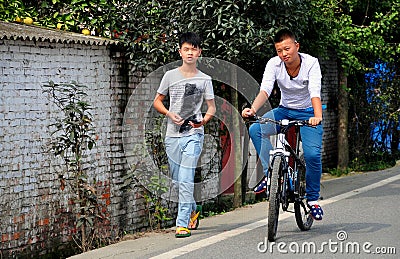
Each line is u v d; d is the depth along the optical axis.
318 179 7.95
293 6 9.88
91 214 8.22
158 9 9.80
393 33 14.22
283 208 7.67
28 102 7.71
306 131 7.88
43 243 7.88
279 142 7.55
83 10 9.82
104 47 8.88
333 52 14.18
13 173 7.49
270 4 9.55
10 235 7.44
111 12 9.74
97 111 8.77
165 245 7.81
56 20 9.84
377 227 8.32
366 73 14.69
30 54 7.74
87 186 8.13
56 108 8.09
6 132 7.41
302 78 7.78
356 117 14.61
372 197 10.49
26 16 9.60
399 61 15.40
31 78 7.75
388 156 15.53
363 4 13.43
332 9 12.60
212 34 9.34
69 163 8.12
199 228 8.77
